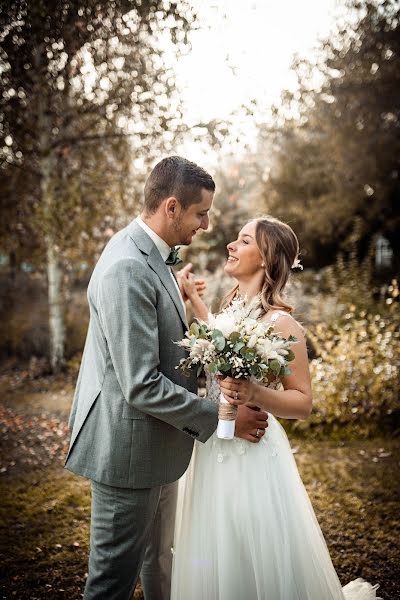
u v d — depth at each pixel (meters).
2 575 2.64
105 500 1.81
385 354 4.98
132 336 1.66
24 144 5.96
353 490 3.57
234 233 11.72
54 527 3.16
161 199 1.87
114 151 6.32
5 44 4.53
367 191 12.10
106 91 5.66
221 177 11.05
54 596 2.47
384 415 4.77
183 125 5.26
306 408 1.88
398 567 2.69
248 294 2.18
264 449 1.96
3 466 4.14
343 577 2.60
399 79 9.52
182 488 2.15
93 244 6.84
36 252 7.44
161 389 1.68
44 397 6.18
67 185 6.32
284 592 1.81
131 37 4.82
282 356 1.70
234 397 1.73
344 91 9.43
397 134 11.11
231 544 1.83
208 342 1.70
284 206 12.55
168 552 2.18
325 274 9.77
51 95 5.62
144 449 1.77
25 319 8.67
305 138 11.47
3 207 6.93
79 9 4.38
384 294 8.27
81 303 8.53
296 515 1.93
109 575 1.82
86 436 1.84
